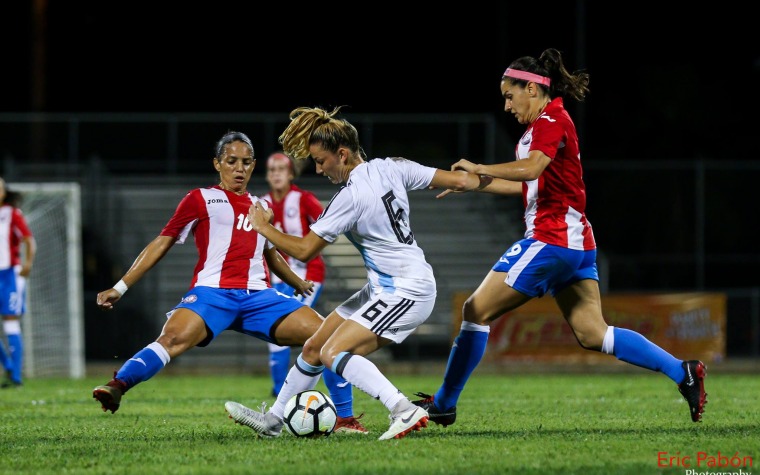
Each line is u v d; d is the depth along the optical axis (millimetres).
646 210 59656
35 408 28062
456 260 63688
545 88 19906
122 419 24547
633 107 79562
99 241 60406
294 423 19078
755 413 24656
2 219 39594
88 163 61500
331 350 18203
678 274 59406
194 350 55812
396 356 57219
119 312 57688
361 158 18750
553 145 18812
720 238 59562
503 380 42688
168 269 59938
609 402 29391
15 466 16141
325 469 15281
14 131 61500
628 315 51844
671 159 77500
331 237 18078
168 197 61812
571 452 17000
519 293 19562
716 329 52531
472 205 65812
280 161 30953
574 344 51438
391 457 16453
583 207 19719
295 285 21172
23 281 39938
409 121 61656
